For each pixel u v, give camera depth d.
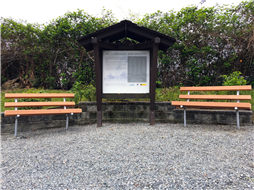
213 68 8.15
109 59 4.86
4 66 10.73
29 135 4.11
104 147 3.17
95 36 4.45
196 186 2.02
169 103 4.81
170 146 3.14
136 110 4.98
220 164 2.48
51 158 2.80
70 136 3.89
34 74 10.63
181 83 8.09
